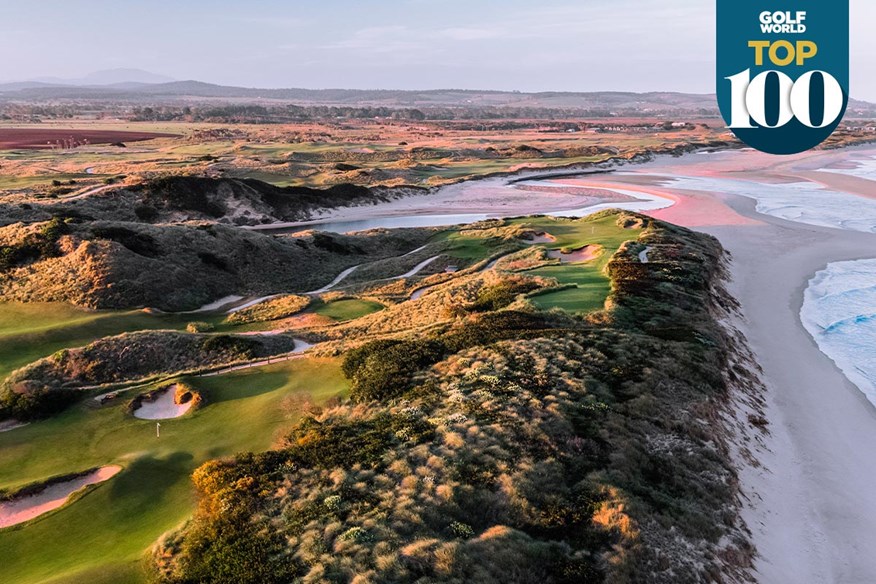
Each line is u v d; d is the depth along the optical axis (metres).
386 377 27.83
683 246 56.97
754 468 25.16
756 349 40.84
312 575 15.28
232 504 19.02
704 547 18.47
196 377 31.56
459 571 15.19
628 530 17.42
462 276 56.12
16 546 18.55
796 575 19.98
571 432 22.23
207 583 15.90
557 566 16.05
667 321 36.75
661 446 22.80
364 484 19.41
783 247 71.56
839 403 33.94
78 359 34.38
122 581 16.50
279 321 47.81
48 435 26.19
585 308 38.12
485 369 27.36
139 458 23.41
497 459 20.28
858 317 48.28
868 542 22.42
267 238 67.69
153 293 50.22
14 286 48.47
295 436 23.73
